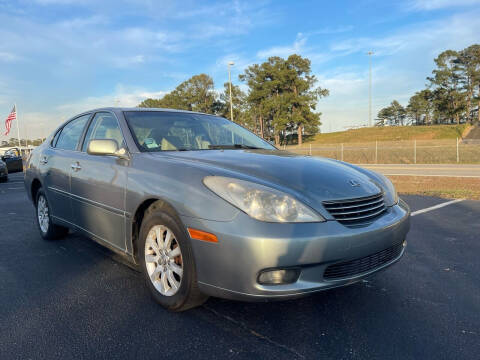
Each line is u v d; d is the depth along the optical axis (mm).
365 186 2562
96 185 3066
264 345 2109
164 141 3107
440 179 12750
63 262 3527
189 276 2268
